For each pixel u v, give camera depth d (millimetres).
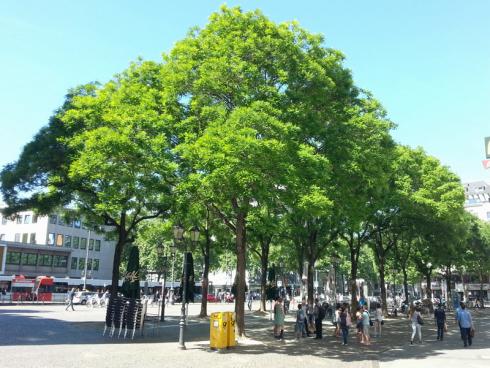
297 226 28594
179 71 19141
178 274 77125
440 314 23844
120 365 13219
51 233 75312
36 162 22641
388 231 37656
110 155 17547
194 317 34812
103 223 27047
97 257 83562
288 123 16766
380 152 22188
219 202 20016
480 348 19844
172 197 18688
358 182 20797
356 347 19953
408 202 30312
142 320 20094
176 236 19656
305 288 44062
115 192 19344
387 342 22281
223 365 13961
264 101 17766
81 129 22500
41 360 13320
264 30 19469
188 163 17734
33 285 56938
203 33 20141
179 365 13672
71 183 23672
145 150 17484
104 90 22516
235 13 20031
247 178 15711
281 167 16125
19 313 32656
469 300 69125
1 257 65500
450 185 32156
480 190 115312
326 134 19625
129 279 24188
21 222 76500
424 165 33812
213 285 103000
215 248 38031
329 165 17359
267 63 19125
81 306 47969
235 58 18266
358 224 23172
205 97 18828
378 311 25359
